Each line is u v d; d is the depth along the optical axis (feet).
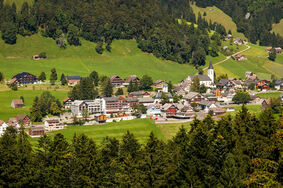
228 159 269.44
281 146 230.27
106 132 502.38
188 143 318.86
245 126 346.95
